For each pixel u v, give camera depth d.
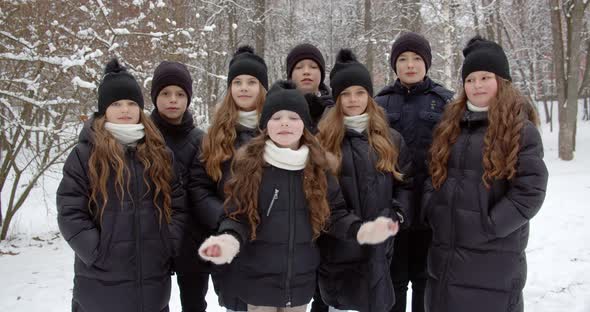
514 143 2.53
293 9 20.80
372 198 2.84
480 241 2.57
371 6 20.22
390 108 3.49
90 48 6.67
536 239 6.08
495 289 2.58
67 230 2.43
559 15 16.33
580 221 6.83
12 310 4.57
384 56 17.83
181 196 2.88
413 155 3.32
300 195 2.57
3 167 7.57
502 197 2.59
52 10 6.69
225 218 2.56
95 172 2.47
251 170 2.52
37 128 6.37
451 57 14.12
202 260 3.18
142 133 2.66
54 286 5.24
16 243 7.27
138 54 7.71
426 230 3.32
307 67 3.68
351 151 2.92
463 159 2.69
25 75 7.10
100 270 2.48
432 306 2.76
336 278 2.90
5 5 6.54
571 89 15.66
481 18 15.53
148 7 7.76
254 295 2.56
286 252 2.54
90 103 7.05
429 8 15.27
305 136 2.64
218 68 14.77
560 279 4.57
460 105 2.83
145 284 2.55
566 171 13.73
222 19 15.88
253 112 3.11
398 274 3.35
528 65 23.80
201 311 3.28
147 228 2.56
